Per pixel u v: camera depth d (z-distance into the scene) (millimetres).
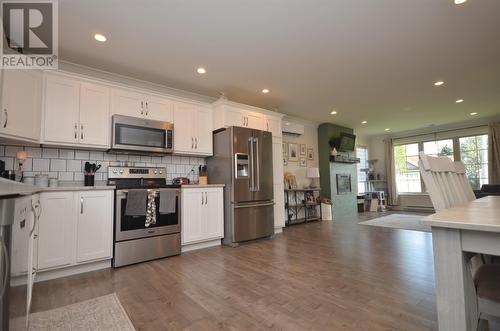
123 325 1625
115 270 2691
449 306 779
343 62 3309
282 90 4277
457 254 777
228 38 2705
